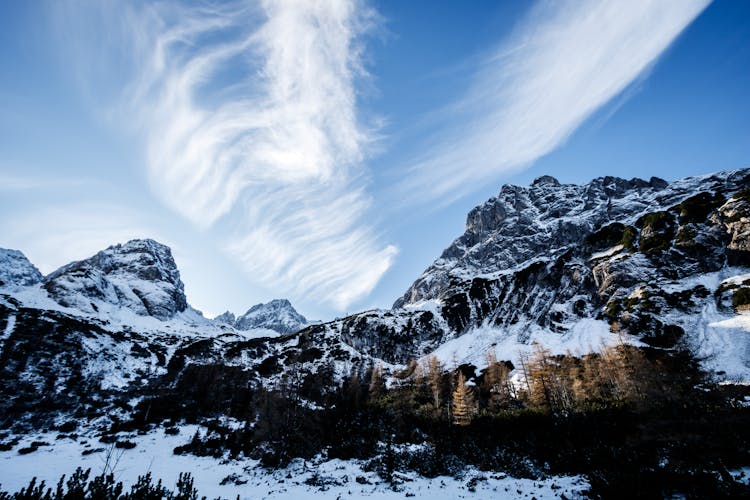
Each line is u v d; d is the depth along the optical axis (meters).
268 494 26.41
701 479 18.05
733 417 32.50
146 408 62.31
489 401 64.56
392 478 29.86
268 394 69.25
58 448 39.34
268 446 42.56
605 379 55.31
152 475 32.09
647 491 17.98
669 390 45.09
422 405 68.06
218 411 65.62
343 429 53.53
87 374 75.75
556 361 71.06
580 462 28.70
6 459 34.03
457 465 32.81
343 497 24.91
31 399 58.66
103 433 46.88
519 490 23.84
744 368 49.81
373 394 78.62
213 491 27.62
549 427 42.44
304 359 115.25
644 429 34.53
